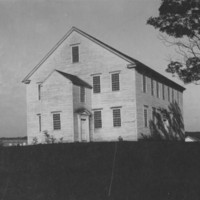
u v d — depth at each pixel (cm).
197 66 3158
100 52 4184
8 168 2150
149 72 4384
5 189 2117
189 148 1803
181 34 3150
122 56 4047
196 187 1719
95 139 4112
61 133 3894
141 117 4091
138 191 1816
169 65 3275
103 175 1920
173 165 1803
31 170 2092
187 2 3072
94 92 4184
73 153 2009
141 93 4147
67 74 4103
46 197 2006
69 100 3875
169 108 5106
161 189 1777
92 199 1886
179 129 5431
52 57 4419
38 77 4444
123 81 4044
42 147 2088
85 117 4034
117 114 4053
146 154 1855
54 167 2039
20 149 2141
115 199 1842
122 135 3997
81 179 1961
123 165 1894
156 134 4497
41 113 4022
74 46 4328
